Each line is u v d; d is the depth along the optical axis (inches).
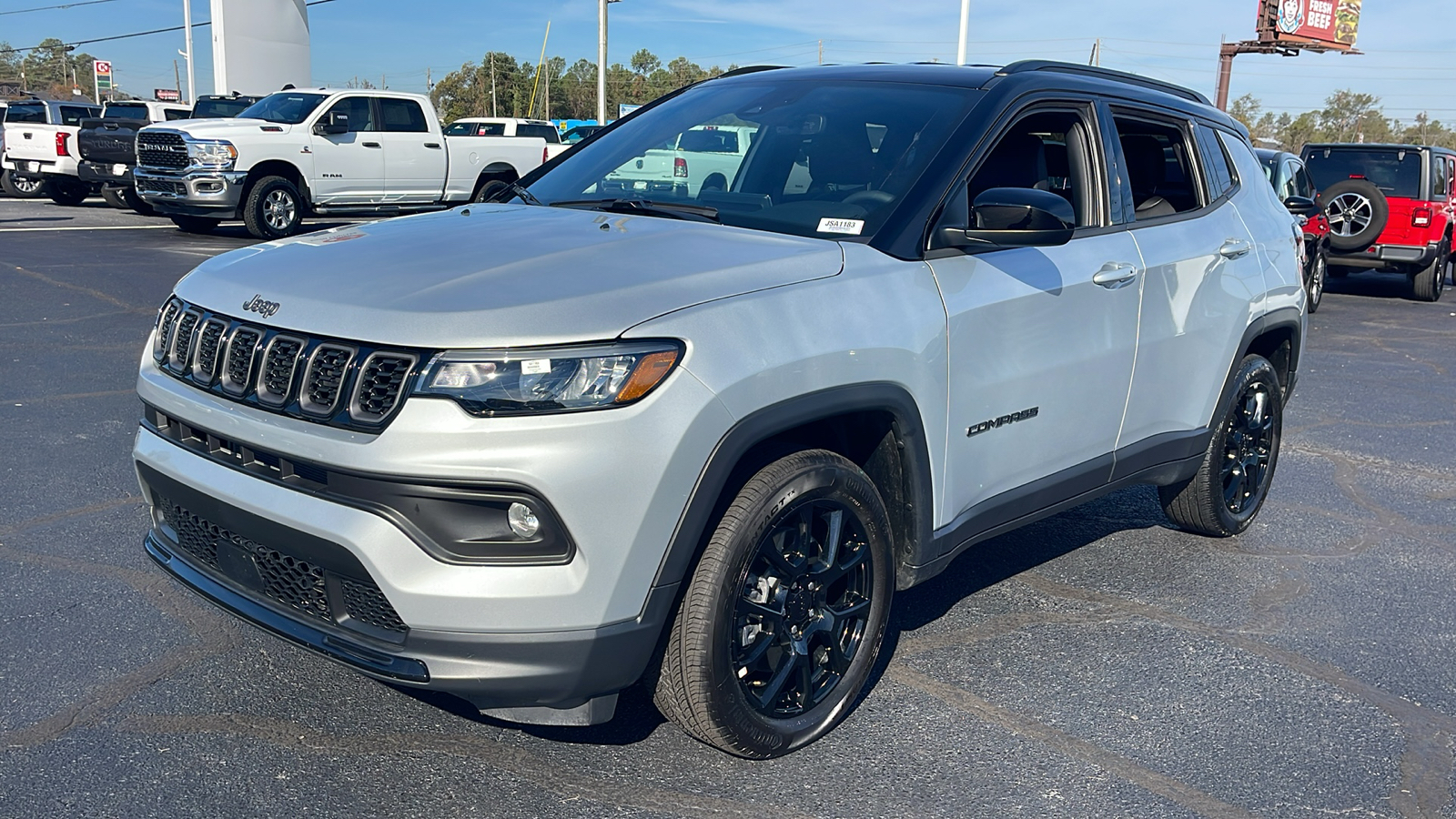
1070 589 170.4
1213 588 173.5
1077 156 153.3
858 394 113.2
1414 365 388.2
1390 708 135.9
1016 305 134.2
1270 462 199.3
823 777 115.1
